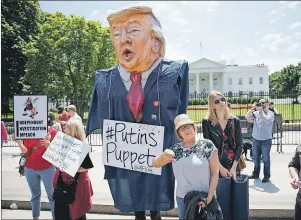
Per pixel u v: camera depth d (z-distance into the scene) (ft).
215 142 12.59
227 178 12.30
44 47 69.10
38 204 15.34
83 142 12.50
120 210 13.82
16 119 14.92
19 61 68.49
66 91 70.28
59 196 12.12
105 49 79.25
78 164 12.12
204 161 10.54
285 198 16.72
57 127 15.84
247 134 24.32
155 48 13.26
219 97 12.54
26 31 68.85
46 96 15.14
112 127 13.58
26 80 67.77
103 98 13.91
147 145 13.12
